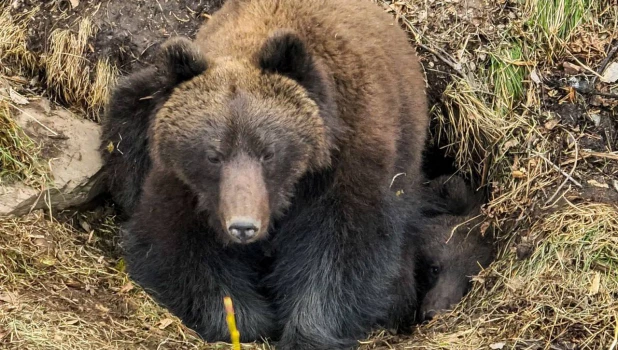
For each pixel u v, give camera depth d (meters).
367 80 4.21
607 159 4.48
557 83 4.62
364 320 4.31
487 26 4.74
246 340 4.27
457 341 4.13
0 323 3.96
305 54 4.04
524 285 4.22
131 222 4.40
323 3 4.36
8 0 4.89
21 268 4.20
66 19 4.83
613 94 4.55
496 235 4.57
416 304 4.60
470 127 4.68
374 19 4.46
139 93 4.45
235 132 3.96
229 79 4.03
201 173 4.02
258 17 4.29
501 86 4.68
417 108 4.47
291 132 4.01
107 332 4.07
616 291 4.13
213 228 4.20
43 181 4.41
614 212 4.30
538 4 4.70
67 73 4.79
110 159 4.56
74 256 4.34
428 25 4.77
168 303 4.28
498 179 4.62
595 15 4.68
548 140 4.55
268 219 3.96
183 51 4.05
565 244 4.24
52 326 4.01
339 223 4.21
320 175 4.20
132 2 4.83
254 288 4.39
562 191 4.43
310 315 4.25
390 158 4.21
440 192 4.81
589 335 4.04
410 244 4.58
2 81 4.64
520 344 4.06
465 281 4.59
